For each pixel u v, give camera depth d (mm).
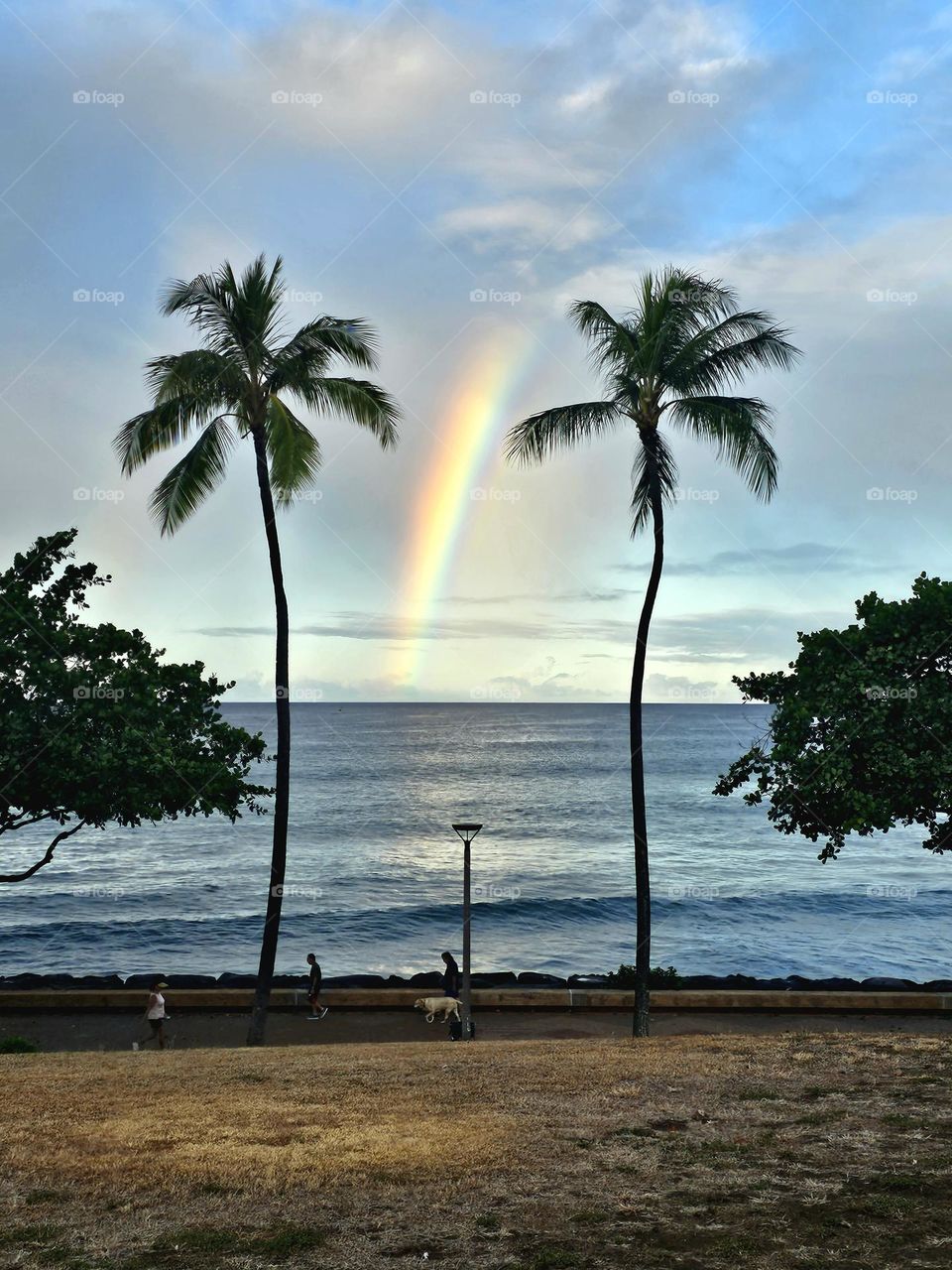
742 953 44531
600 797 109188
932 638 22312
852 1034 16203
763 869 68875
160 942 48031
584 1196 7973
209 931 50094
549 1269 6648
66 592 25750
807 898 58125
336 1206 7840
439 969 41969
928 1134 9344
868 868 70062
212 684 26094
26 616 24344
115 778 23281
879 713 22078
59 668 23156
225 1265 6789
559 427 23359
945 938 48000
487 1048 17188
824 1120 9938
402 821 91250
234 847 77375
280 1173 8578
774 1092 11242
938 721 21828
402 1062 14836
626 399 23266
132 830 86750
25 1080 13805
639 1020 22375
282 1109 11078
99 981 29672
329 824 89562
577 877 64875
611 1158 8914
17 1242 7234
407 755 164250
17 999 25953
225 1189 8227
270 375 23328
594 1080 12328
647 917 22797
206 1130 10094
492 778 128750
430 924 51094
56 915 54094
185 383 22344
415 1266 6727
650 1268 6633
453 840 80875
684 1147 9195
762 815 96812
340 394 23750
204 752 25125
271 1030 24172
